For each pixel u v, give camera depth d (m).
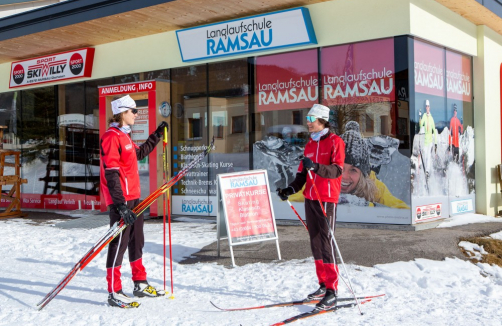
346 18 10.10
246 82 11.38
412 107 9.62
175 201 12.49
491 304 5.37
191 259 7.76
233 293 5.90
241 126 11.46
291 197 10.77
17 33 12.80
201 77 12.05
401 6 9.56
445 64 10.91
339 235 8.91
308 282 6.23
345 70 10.16
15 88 15.91
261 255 7.77
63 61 14.45
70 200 14.76
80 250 8.71
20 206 15.40
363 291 5.86
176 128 12.46
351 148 10.09
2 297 5.90
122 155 5.55
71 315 5.13
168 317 5.01
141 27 12.13
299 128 10.68
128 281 6.65
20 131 15.97
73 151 14.64
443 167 10.73
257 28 10.91
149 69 12.89
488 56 12.39
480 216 11.35
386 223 9.70
